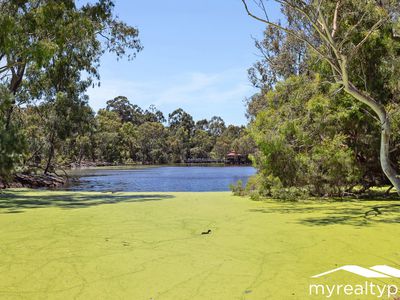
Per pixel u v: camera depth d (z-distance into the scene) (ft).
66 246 19.27
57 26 45.37
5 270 15.28
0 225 25.48
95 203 39.78
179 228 24.21
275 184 41.83
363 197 43.98
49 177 92.58
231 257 17.07
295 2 21.50
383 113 18.74
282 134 37.47
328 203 38.58
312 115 37.17
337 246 18.94
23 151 37.19
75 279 14.16
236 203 38.78
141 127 286.66
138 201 41.63
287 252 17.87
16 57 46.70
